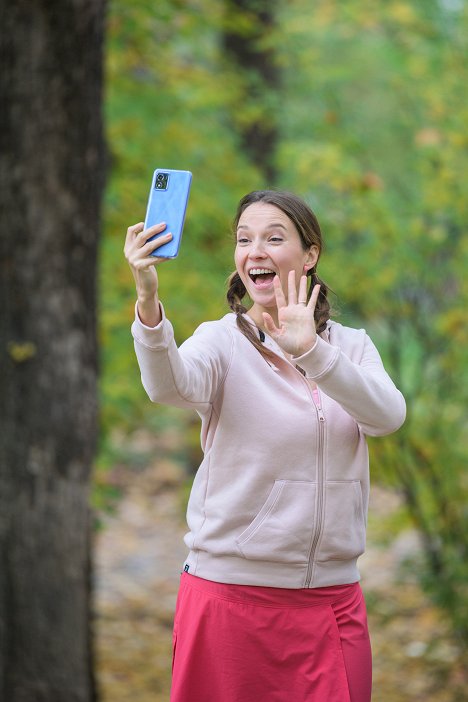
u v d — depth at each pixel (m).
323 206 10.55
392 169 11.45
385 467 10.67
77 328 7.89
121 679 11.65
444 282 10.82
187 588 3.96
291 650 3.81
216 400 3.85
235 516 3.77
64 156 7.63
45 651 8.02
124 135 10.54
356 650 3.90
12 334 7.75
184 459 19.48
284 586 3.79
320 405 3.81
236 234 4.02
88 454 8.09
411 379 10.73
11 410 7.78
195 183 10.56
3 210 7.59
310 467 3.77
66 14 7.44
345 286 10.48
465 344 10.54
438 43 10.78
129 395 10.34
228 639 3.82
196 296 10.34
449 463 10.65
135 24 10.31
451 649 11.56
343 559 3.88
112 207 10.29
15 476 7.84
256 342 3.87
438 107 10.73
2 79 7.50
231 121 11.83
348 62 11.48
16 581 7.90
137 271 3.51
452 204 10.35
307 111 11.77
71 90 7.58
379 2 10.95
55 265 7.73
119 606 14.47
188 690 3.91
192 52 11.68
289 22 11.59
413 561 11.21
